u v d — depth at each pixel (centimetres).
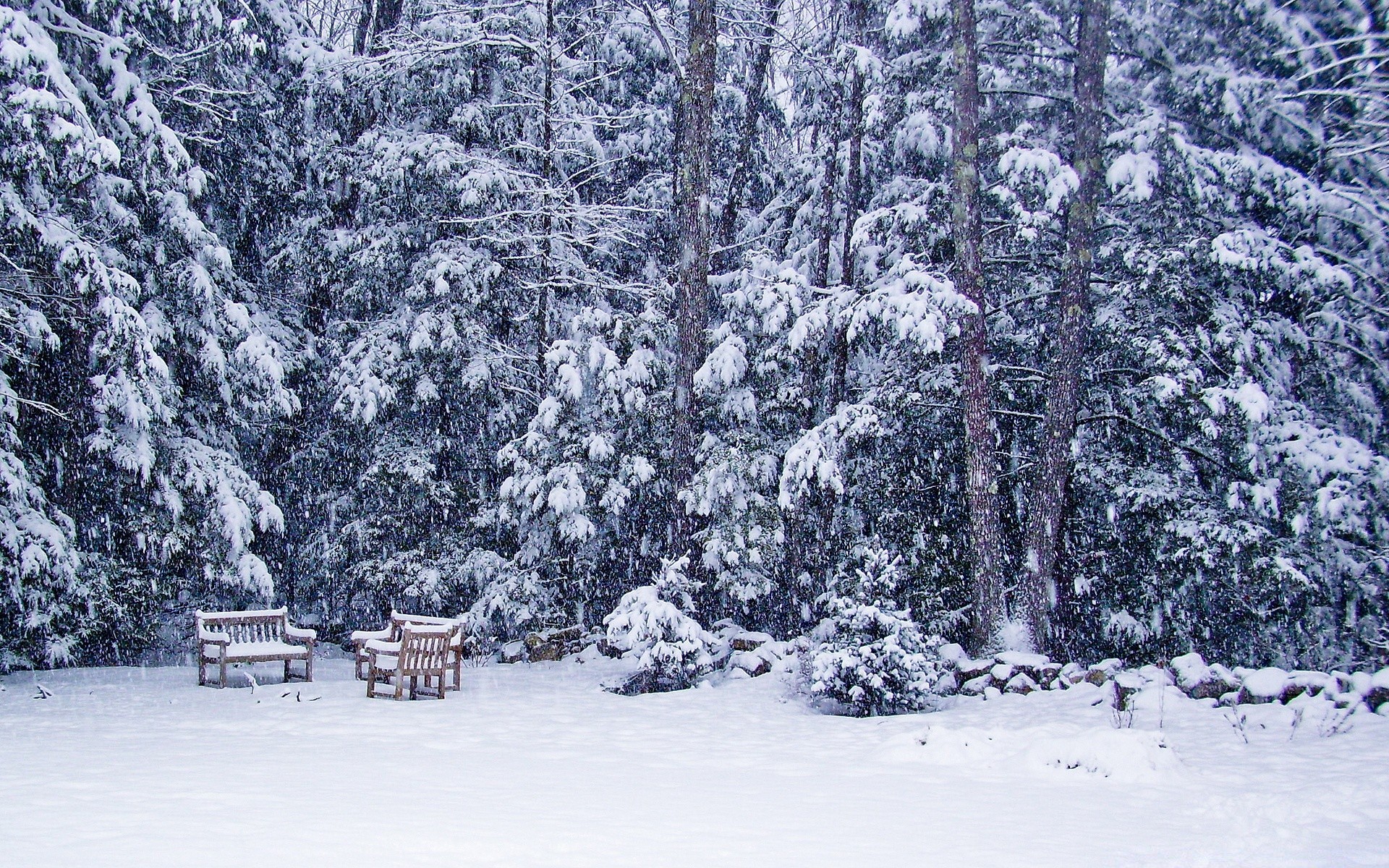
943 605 1459
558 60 1762
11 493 1183
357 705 1045
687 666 1223
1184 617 1341
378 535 1733
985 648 1287
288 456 1834
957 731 799
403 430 1789
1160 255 1248
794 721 973
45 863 424
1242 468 1310
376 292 1808
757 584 1623
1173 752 738
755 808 587
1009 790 653
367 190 1694
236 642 1265
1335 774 677
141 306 1434
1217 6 1352
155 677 1300
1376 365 1312
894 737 845
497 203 1723
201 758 716
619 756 776
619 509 1623
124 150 1336
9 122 1094
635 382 1630
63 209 1275
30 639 1349
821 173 1764
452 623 1239
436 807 564
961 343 1328
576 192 1836
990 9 1428
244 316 1491
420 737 847
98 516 1405
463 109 1781
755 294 1586
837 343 1623
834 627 1317
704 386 1550
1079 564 1420
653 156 1967
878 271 1633
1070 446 1314
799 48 1655
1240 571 1239
